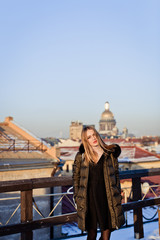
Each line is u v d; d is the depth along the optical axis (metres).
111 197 2.50
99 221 2.45
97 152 2.63
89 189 2.57
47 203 12.98
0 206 11.44
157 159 27.73
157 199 3.84
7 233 2.71
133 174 3.59
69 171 30.23
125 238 3.63
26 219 2.86
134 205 3.55
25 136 18.45
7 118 21.56
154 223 4.23
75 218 3.16
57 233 12.34
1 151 14.01
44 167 13.48
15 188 2.79
